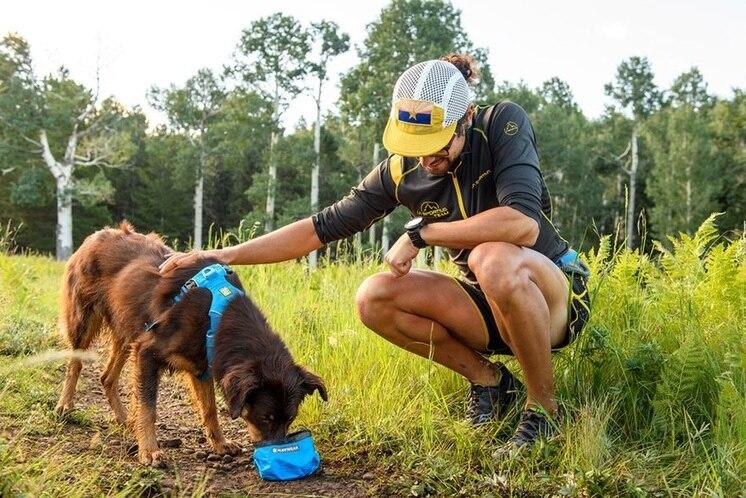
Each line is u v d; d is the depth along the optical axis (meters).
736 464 3.14
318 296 6.18
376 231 36.72
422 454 3.55
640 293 4.61
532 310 3.39
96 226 51.12
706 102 50.91
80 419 4.05
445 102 3.35
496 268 3.35
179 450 3.78
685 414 3.52
